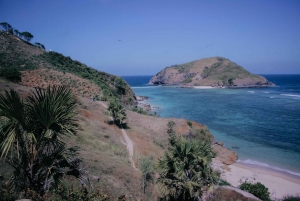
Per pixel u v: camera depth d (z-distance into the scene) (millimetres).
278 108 68438
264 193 15477
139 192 13406
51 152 6430
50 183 6023
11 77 37344
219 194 13523
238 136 40188
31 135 5285
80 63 74500
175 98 98812
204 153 10773
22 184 5902
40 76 48781
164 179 10906
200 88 156375
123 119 31594
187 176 10633
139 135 29094
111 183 12641
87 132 22031
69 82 51750
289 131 42750
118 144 23250
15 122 5137
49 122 5531
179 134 31953
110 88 68000
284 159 29234
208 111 65625
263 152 31969
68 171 6566
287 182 22656
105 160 15773
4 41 62281
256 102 82312
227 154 29531
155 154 24203
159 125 34250
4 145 5246
